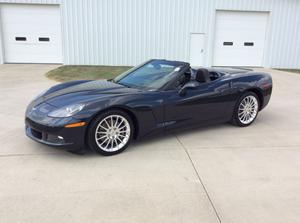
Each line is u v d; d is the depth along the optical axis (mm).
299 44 14641
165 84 4086
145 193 2818
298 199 2791
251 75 5004
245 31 14438
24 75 10359
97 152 3562
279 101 7152
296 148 4055
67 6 13203
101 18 13445
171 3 13602
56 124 3318
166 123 4047
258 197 2803
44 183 2959
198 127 4496
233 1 13867
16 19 13320
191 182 3051
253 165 3488
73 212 2496
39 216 2432
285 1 14047
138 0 13398
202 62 14508
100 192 2816
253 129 4859
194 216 2486
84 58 13859
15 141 4031
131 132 3777
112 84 4312
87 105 3414
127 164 3428
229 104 4676
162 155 3697
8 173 3145
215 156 3715
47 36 13602
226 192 2875
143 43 13930
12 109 5746
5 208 2529
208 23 14039
